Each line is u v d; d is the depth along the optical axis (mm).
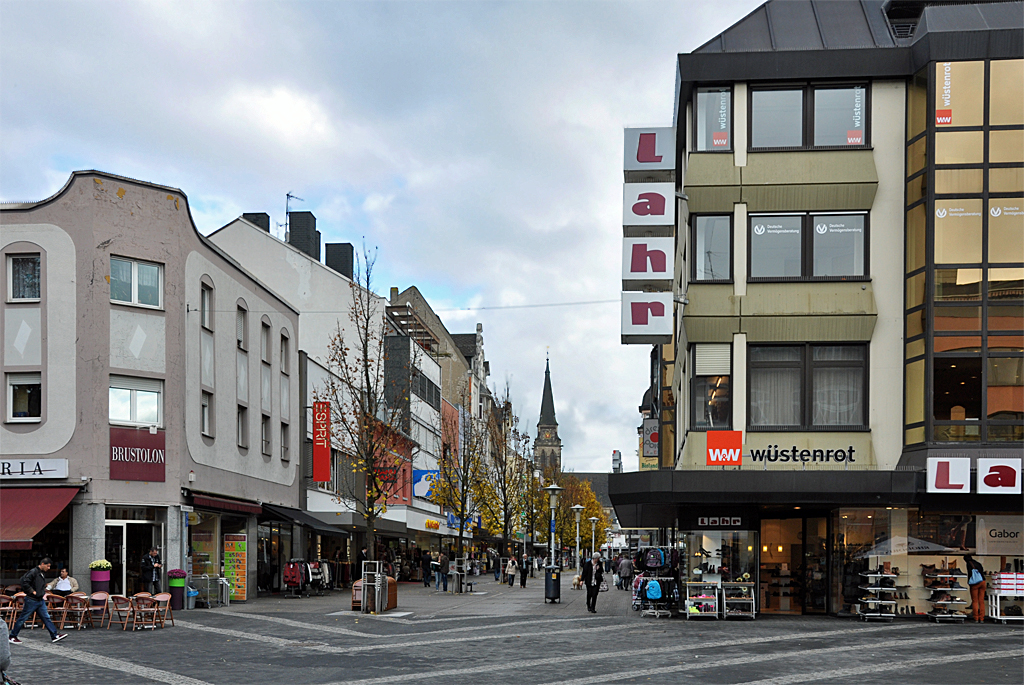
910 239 25297
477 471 59156
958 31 24703
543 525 77500
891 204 25703
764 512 27234
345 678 14820
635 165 25969
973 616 24625
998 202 24438
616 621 25031
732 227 25969
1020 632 21922
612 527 148375
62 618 21469
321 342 51406
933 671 15703
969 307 24375
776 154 25906
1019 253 24359
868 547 25484
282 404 39125
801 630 22438
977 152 24531
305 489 41531
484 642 19938
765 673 15469
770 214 25953
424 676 15039
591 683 14391
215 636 20688
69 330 27188
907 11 27391
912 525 25297
